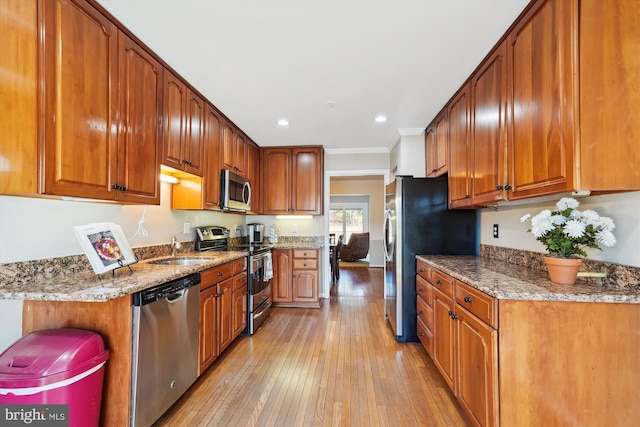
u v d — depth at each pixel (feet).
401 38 5.98
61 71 4.47
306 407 6.40
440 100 8.96
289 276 13.83
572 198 5.08
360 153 15.34
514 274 5.97
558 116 4.39
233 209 10.77
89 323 5.10
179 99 7.56
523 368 4.49
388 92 8.44
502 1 4.98
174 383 6.07
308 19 5.42
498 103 6.10
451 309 6.49
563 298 4.37
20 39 4.21
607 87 4.09
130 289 4.87
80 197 4.85
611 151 4.09
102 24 5.19
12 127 4.20
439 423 5.88
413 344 9.61
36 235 5.29
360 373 7.80
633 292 4.40
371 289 17.47
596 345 4.38
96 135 5.08
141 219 7.95
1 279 4.78
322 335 10.39
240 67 7.13
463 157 7.94
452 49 6.35
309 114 10.18
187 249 10.03
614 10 4.10
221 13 5.26
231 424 5.86
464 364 5.76
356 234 28.02
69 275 5.81
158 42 6.14
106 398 5.05
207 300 7.55
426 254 9.67
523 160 5.27
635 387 4.32
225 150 10.39
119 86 5.57
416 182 9.77
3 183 4.23
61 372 4.16
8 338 4.92
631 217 4.51
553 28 4.49
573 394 4.42
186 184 9.00
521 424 4.48
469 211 9.64
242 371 7.91
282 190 14.47
